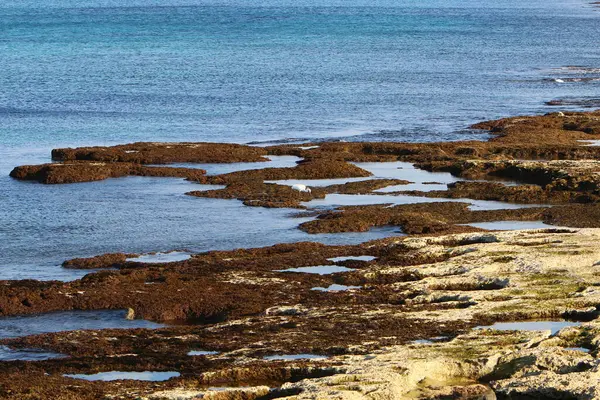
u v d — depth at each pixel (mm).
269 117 104938
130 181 73812
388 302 44281
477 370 35406
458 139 91938
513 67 155125
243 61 157625
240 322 41250
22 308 43969
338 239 57406
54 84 128250
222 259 51938
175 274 48562
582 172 72062
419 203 65938
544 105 115750
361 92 124125
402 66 153500
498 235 54812
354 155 82375
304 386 33219
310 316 41688
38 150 86125
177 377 34938
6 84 127312
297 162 81125
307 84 130625
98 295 45000
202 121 102250
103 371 36062
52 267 51562
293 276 48406
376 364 35188
